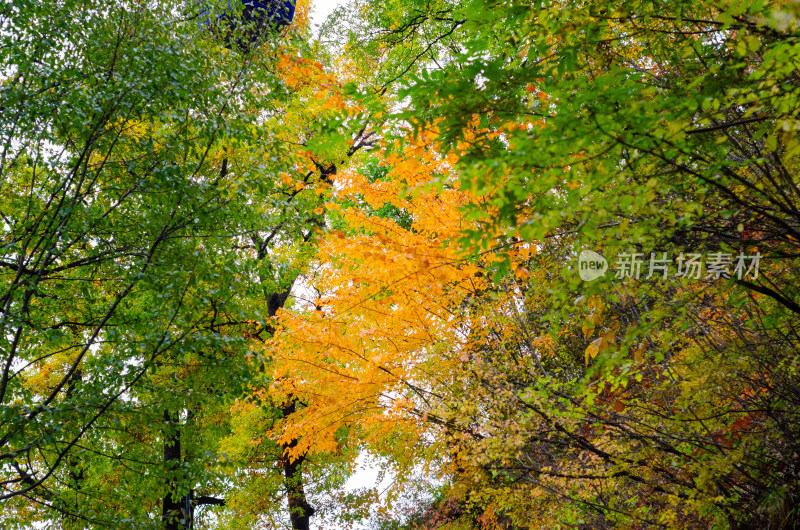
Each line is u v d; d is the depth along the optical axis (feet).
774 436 12.36
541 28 9.30
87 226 20.12
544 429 16.57
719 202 10.61
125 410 19.61
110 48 20.59
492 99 8.48
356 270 17.21
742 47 7.20
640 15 9.45
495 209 10.31
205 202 21.21
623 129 7.67
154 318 21.54
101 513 19.39
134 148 21.45
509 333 19.19
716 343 13.08
